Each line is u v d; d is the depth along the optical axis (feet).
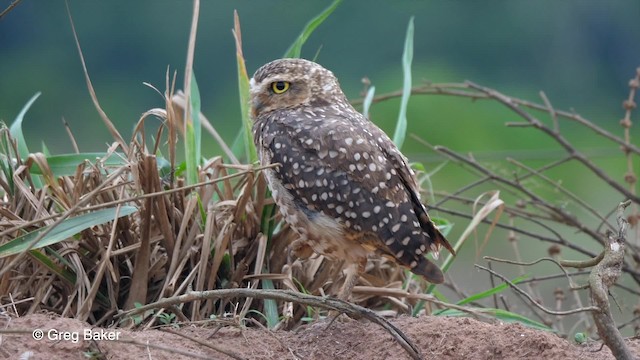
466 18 105.19
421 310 35.19
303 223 31.09
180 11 101.04
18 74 100.58
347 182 30.27
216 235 32.76
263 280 32.32
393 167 30.99
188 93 34.01
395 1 104.63
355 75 103.09
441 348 27.58
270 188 31.68
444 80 101.81
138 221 32.37
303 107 33.42
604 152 50.96
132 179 32.40
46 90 100.27
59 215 29.96
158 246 32.45
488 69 104.73
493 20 105.29
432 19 104.99
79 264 30.48
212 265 31.73
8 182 32.14
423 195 43.91
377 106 96.07
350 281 31.07
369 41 103.96
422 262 30.09
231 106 98.89
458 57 104.73
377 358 27.63
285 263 33.73
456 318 29.01
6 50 100.94
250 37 100.83
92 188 32.07
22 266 30.94
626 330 49.52
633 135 99.60
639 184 82.53
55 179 32.50
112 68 101.50
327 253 31.42
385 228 30.01
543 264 64.75
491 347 27.43
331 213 30.42
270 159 31.58
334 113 32.86
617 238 26.37
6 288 30.48
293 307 32.48
